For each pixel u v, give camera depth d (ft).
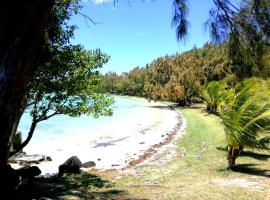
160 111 248.32
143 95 494.18
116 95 578.66
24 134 128.67
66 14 45.37
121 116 216.95
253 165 58.03
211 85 183.21
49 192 40.70
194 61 303.27
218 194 39.73
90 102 54.29
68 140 114.32
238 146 54.90
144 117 205.67
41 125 162.50
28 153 87.51
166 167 63.93
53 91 48.24
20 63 15.78
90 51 51.78
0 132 16.10
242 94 54.08
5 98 15.67
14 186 18.19
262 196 38.58
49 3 16.28
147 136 119.14
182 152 79.97
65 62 47.11
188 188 43.52
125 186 47.01
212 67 248.73
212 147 81.46
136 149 91.04
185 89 271.49
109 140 113.50
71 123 174.91
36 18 15.76
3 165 17.11
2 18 15.17
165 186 46.19
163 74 348.79
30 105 50.75
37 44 16.47
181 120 168.35
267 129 53.31
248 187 42.96
